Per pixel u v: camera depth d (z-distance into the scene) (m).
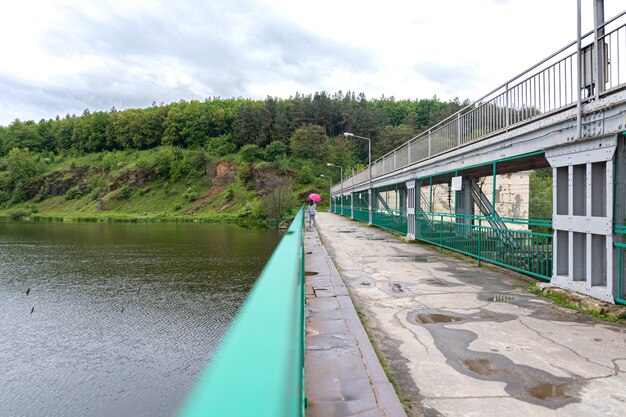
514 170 13.15
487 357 4.61
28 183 141.38
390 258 12.32
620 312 5.83
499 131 9.36
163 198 120.25
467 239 11.74
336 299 6.76
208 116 148.12
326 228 25.48
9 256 47.84
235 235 66.94
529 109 8.27
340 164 113.94
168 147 140.88
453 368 4.32
